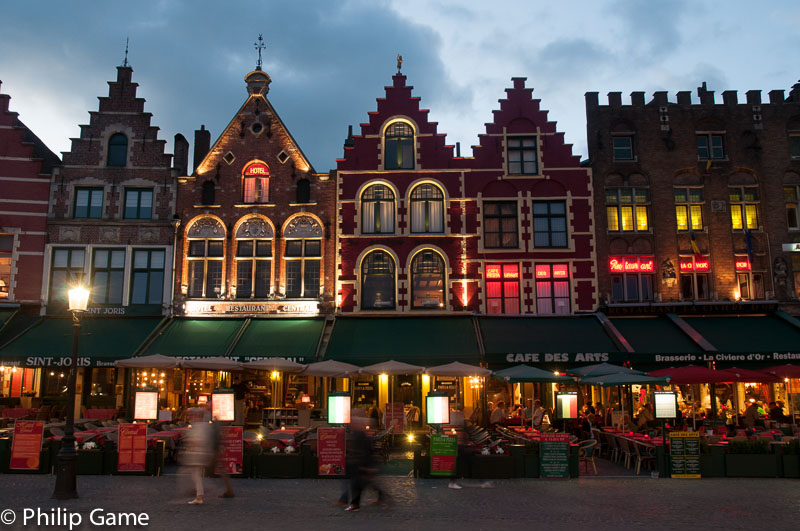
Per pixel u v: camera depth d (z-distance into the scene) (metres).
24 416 24.12
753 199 28.08
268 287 27.61
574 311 27.05
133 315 27.02
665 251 27.56
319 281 27.55
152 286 27.52
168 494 13.58
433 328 26.25
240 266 27.78
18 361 23.92
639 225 27.94
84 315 26.84
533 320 26.81
